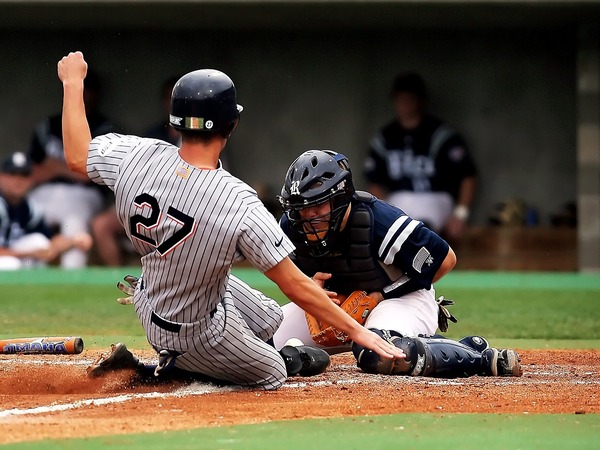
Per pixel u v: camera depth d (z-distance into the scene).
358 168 66.50
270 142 66.75
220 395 17.16
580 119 60.03
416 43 65.19
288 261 16.25
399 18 61.59
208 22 63.31
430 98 65.38
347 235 20.16
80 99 17.39
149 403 16.19
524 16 60.44
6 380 18.58
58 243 51.16
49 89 65.81
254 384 17.94
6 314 34.38
